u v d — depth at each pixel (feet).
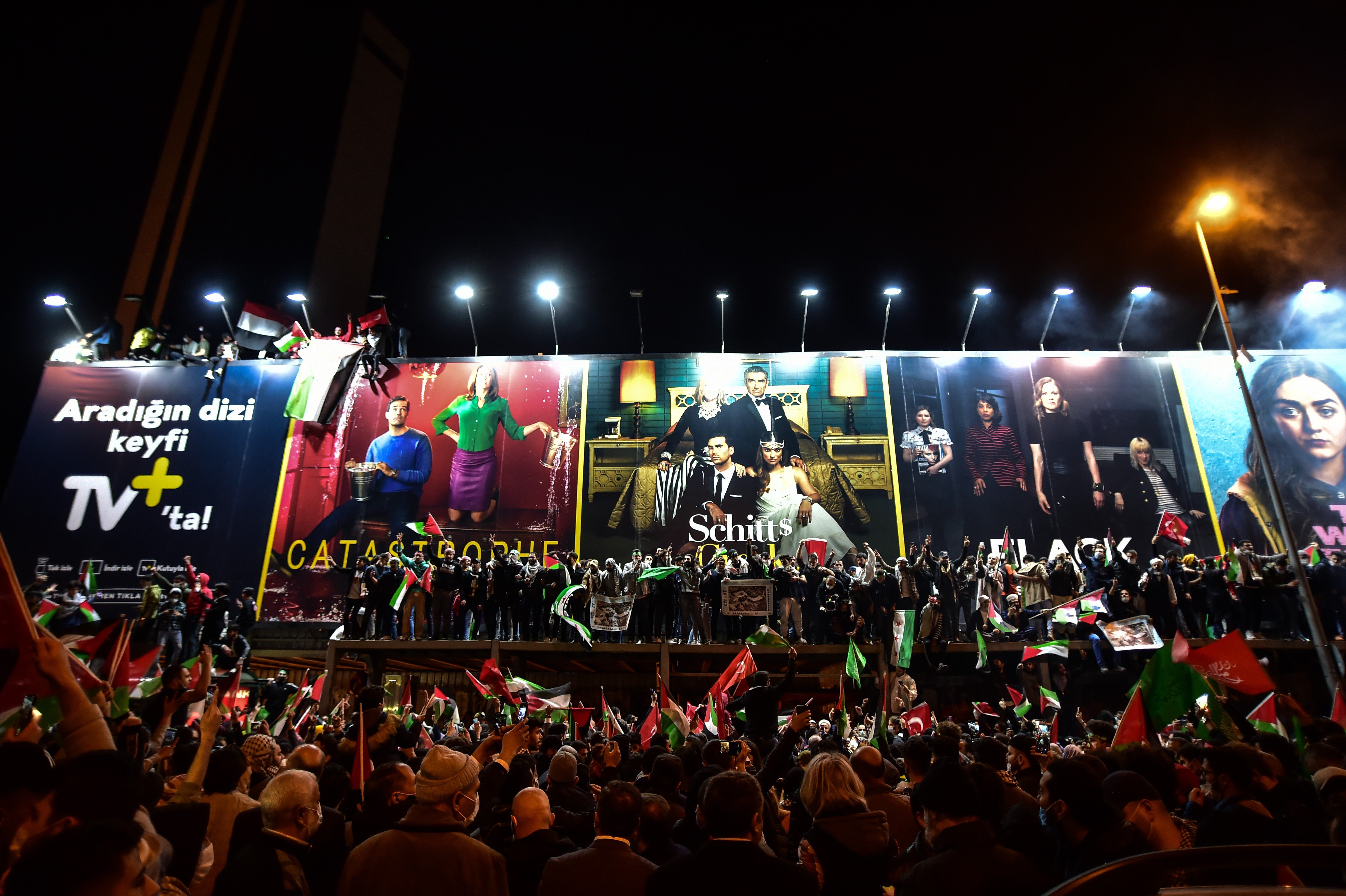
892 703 78.07
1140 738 26.84
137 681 26.86
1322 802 17.98
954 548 95.04
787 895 11.09
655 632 87.15
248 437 101.45
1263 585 82.23
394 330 105.50
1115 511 95.61
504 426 101.14
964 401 100.32
